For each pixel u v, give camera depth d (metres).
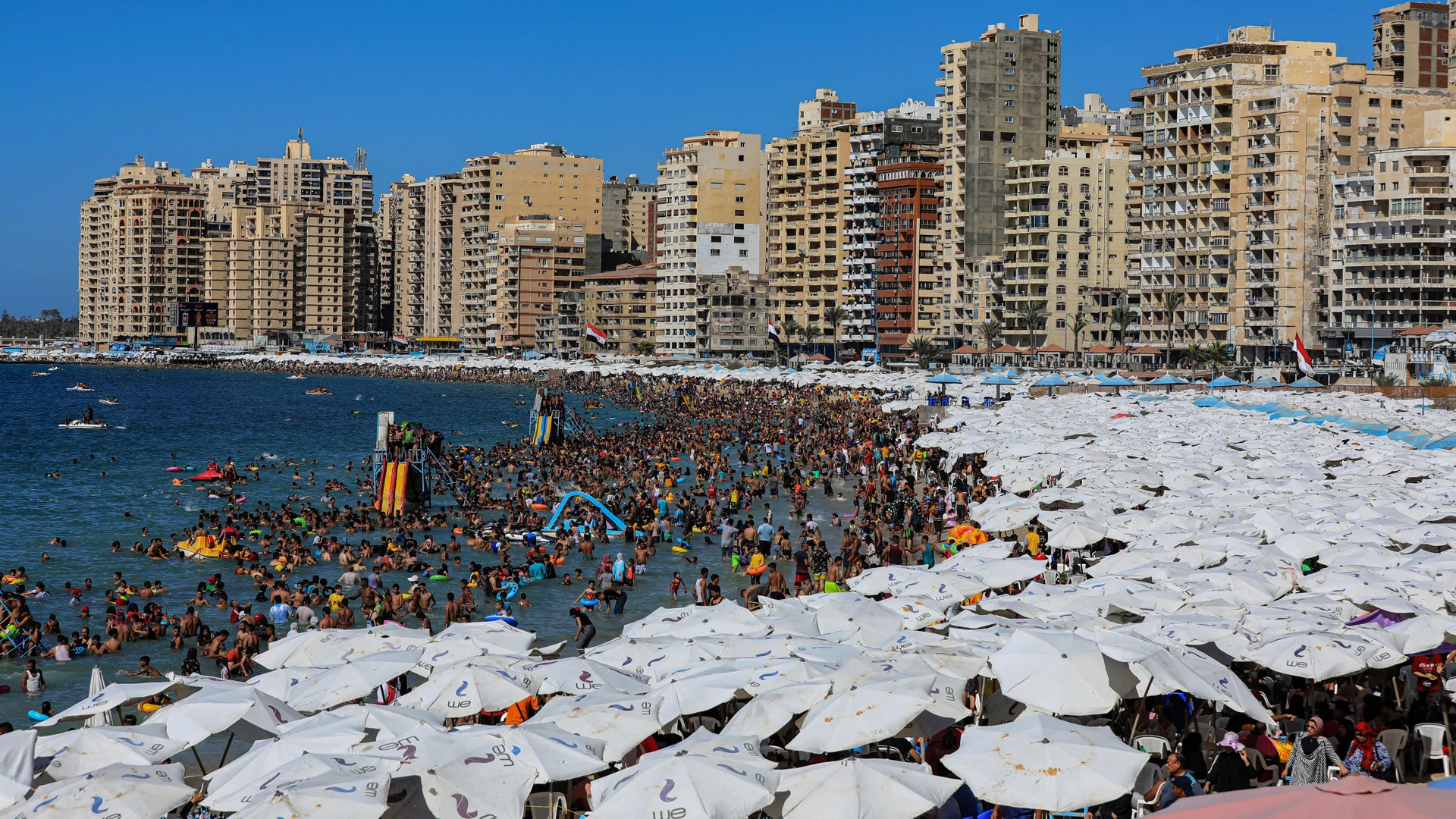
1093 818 20.22
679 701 22.28
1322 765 20.45
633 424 127.44
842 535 63.12
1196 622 25.05
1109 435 65.44
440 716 22.91
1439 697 24.45
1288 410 85.19
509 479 83.44
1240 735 23.09
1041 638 22.14
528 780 18.80
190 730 21.50
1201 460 53.28
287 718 22.41
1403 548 35.28
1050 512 40.09
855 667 22.44
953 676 22.34
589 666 23.91
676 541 60.47
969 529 48.72
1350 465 51.69
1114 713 24.70
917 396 119.94
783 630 26.81
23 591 49.56
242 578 53.06
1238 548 33.06
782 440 106.25
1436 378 144.75
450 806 18.09
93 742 20.52
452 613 43.81
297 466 94.06
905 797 17.33
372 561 55.69
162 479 87.00
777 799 17.66
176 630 42.03
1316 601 27.19
